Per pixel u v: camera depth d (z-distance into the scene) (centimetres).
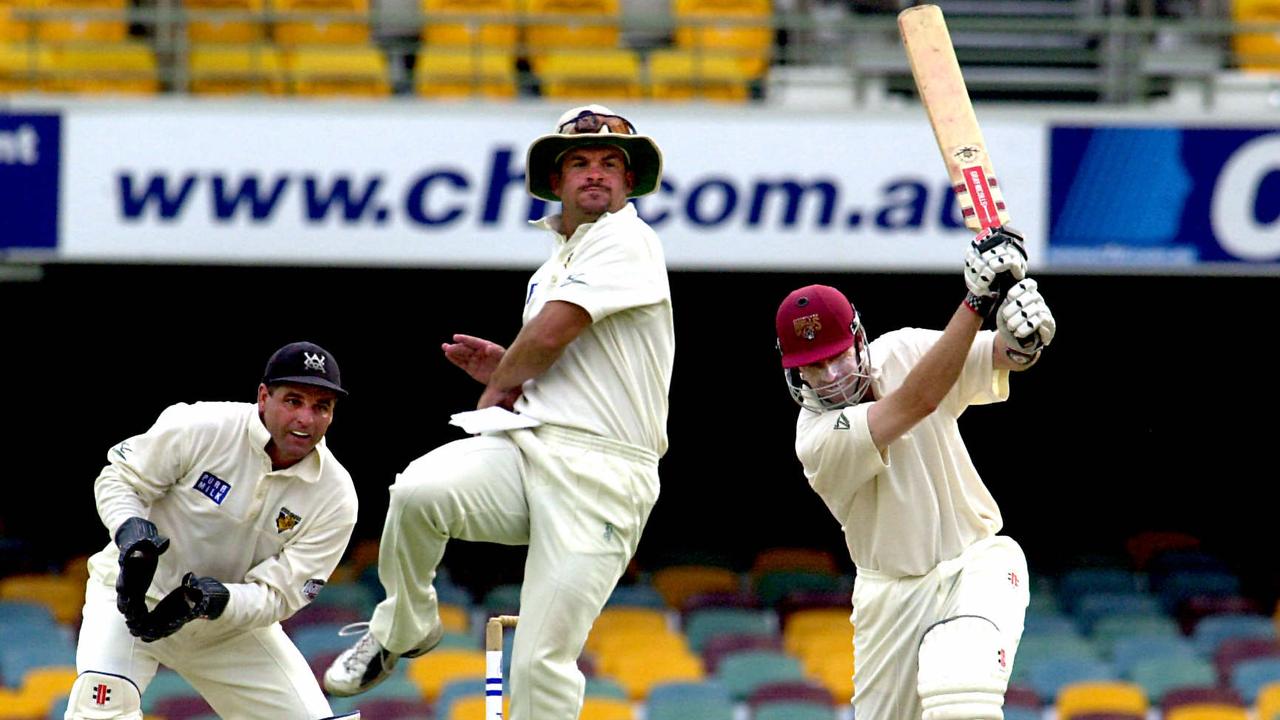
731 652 4159
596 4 4697
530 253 3962
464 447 1550
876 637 1689
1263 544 5828
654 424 1555
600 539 1513
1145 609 4709
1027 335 1488
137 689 1808
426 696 3925
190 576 1672
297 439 1744
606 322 1525
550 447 1521
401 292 5484
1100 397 5931
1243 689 4006
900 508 1655
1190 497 5906
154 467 1769
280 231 3953
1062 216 4003
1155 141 4012
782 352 1634
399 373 5850
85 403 5750
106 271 5128
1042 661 4059
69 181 3925
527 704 1506
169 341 5731
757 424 6003
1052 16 5003
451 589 4672
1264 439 5856
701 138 3997
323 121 3966
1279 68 4647
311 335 5753
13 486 5703
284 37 4659
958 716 1550
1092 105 4091
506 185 3969
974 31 4997
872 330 5547
